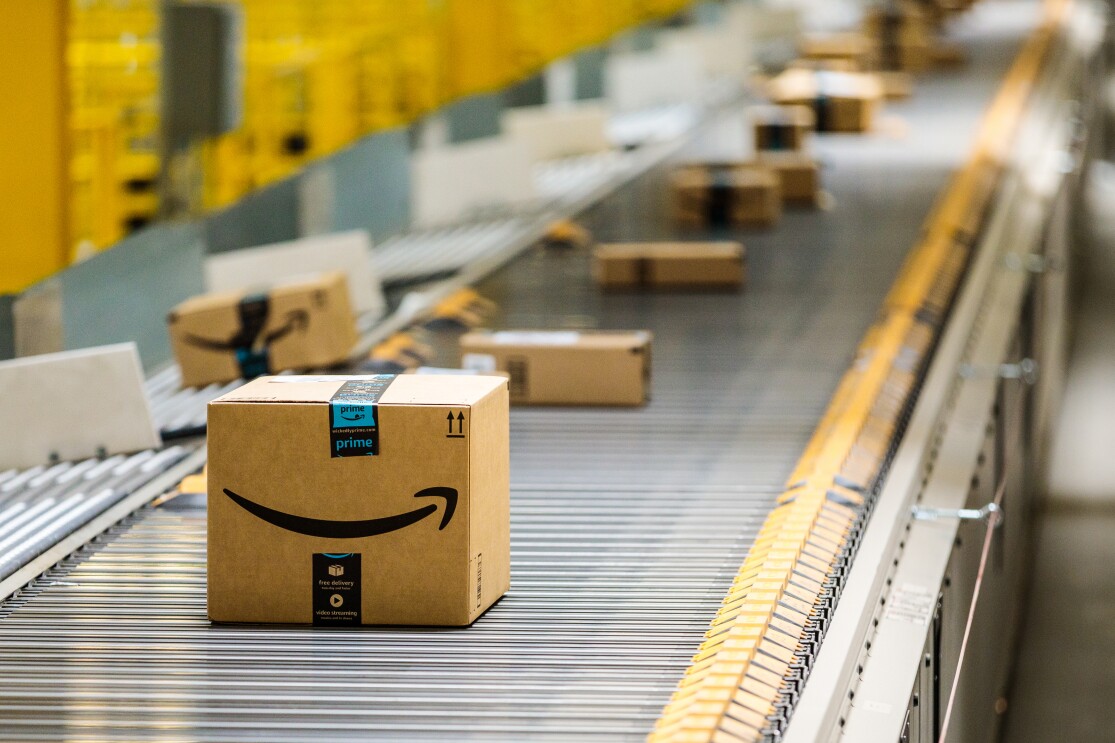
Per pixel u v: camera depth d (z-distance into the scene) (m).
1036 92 15.12
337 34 13.62
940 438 5.35
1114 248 15.27
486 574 3.73
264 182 11.57
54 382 5.31
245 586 3.66
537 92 14.06
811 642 3.46
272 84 12.15
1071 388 11.85
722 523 4.46
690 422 5.55
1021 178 10.82
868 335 6.71
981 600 5.13
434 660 3.46
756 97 15.75
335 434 3.55
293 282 6.44
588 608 3.79
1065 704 7.09
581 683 3.33
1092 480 9.97
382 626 3.66
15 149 7.23
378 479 3.57
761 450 5.20
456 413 3.52
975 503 5.09
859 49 16.94
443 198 10.38
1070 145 12.31
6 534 4.51
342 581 3.63
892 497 4.55
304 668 3.41
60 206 7.48
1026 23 21.58
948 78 16.58
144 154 10.80
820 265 8.27
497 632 3.62
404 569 3.62
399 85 13.41
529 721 3.14
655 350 6.61
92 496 4.84
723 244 8.57
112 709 3.21
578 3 19.02
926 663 3.68
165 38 9.57
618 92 15.42
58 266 7.54
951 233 8.83
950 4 22.17
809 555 3.99
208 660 3.46
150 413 5.40
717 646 3.44
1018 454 7.19
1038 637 7.76
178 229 7.68
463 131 11.57
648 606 3.80
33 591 3.97
